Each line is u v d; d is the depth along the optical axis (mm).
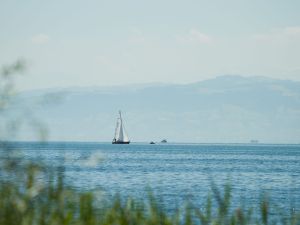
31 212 52500
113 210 56188
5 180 51156
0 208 51688
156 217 56656
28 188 51094
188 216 58781
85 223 53656
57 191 52375
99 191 56938
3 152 50156
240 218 58812
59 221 52094
